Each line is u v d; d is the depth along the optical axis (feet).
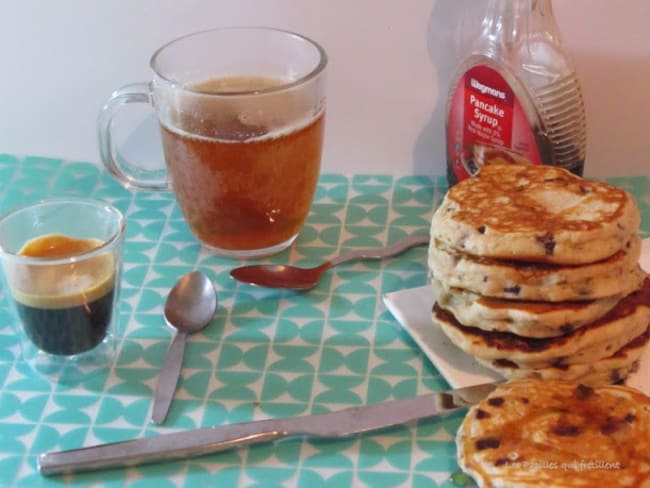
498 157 2.66
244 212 2.51
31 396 2.25
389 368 2.30
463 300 2.23
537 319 2.14
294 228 2.62
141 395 2.25
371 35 2.74
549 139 2.59
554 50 2.58
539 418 2.07
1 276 2.27
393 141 2.88
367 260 2.61
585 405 2.09
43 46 2.83
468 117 2.67
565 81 2.57
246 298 2.50
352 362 2.32
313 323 2.42
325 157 2.92
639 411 2.07
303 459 2.10
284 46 2.62
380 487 2.05
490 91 2.60
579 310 2.14
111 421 2.19
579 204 2.24
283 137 2.43
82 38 2.81
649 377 2.22
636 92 2.76
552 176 2.36
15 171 2.96
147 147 2.95
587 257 2.13
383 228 2.72
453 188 2.36
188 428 2.17
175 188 2.56
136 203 2.83
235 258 2.62
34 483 2.07
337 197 2.84
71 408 2.22
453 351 2.30
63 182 2.92
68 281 2.25
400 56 2.76
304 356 2.33
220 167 2.43
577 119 2.60
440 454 2.11
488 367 2.23
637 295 2.25
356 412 2.16
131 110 2.89
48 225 2.42
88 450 2.09
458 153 2.73
